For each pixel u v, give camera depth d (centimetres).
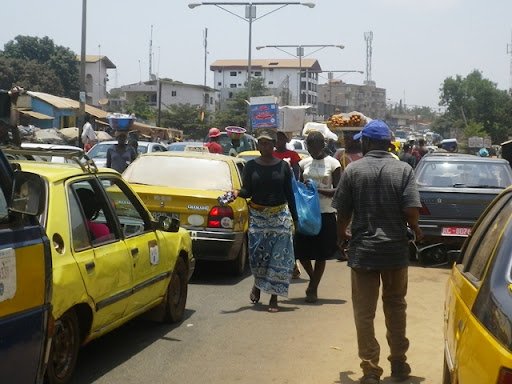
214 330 768
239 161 1138
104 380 596
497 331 339
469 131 7825
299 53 4422
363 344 590
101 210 639
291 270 862
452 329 459
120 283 624
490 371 330
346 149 1209
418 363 663
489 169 1235
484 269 410
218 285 1009
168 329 767
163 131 4941
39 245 418
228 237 984
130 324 782
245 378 616
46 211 546
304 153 2222
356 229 591
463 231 1164
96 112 4800
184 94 9106
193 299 916
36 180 398
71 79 6372
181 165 1052
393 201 583
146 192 985
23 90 984
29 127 2402
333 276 1112
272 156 859
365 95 15950
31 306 409
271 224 854
